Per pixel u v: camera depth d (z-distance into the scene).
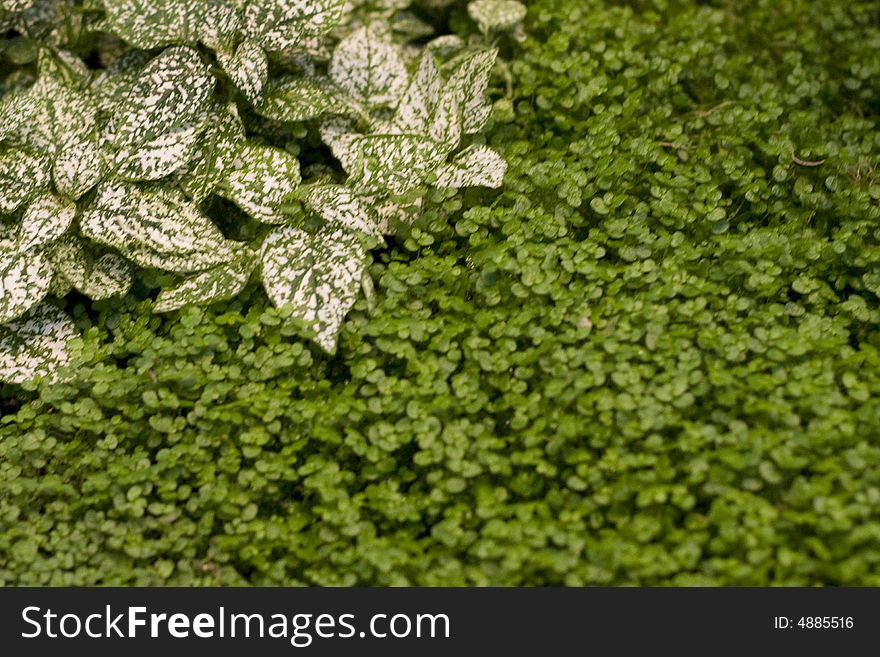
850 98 0.85
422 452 0.69
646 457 0.68
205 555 0.70
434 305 0.74
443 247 0.76
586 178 0.77
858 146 0.81
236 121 0.76
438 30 0.89
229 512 0.69
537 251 0.73
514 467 0.69
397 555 0.67
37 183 0.75
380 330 0.72
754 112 0.80
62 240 0.75
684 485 0.68
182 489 0.70
